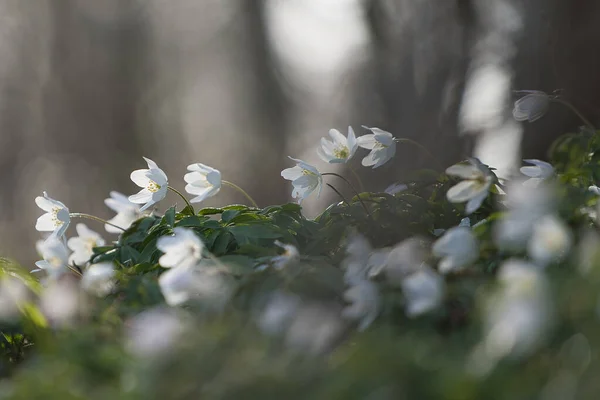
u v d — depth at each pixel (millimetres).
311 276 1313
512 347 1153
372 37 3869
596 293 1153
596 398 1052
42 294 1374
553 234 1219
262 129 6641
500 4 2637
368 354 1161
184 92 7430
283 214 1470
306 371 1170
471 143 2684
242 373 1167
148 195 1467
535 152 2113
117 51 7359
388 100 3910
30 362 1291
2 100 7023
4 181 6832
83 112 7129
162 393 1174
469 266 1317
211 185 1477
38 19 7262
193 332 1203
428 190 1546
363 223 1443
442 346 1209
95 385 1207
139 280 1344
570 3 2049
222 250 1419
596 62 2033
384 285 1294
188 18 7422
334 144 1497
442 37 3301
